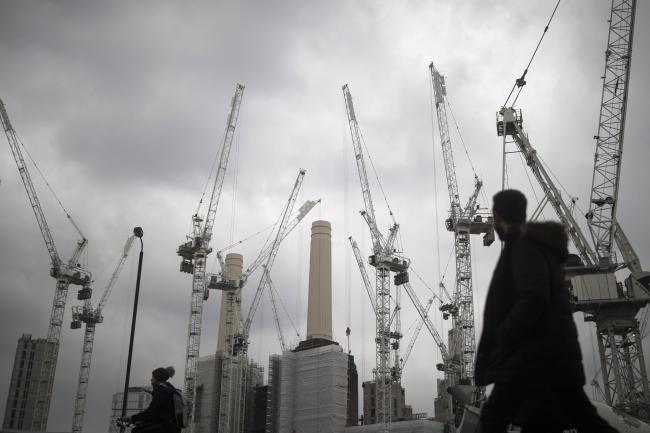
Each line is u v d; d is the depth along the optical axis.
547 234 6.07
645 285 94.19
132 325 29.94
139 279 31.09
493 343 6.16
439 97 193.62
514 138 119.44
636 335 95.31
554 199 111.69
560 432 5.71
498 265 6.37
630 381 94.81
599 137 103.31
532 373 5.61
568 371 5.62
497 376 5.79
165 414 13.64
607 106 103.12
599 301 94.25
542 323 5.76
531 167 115.31
